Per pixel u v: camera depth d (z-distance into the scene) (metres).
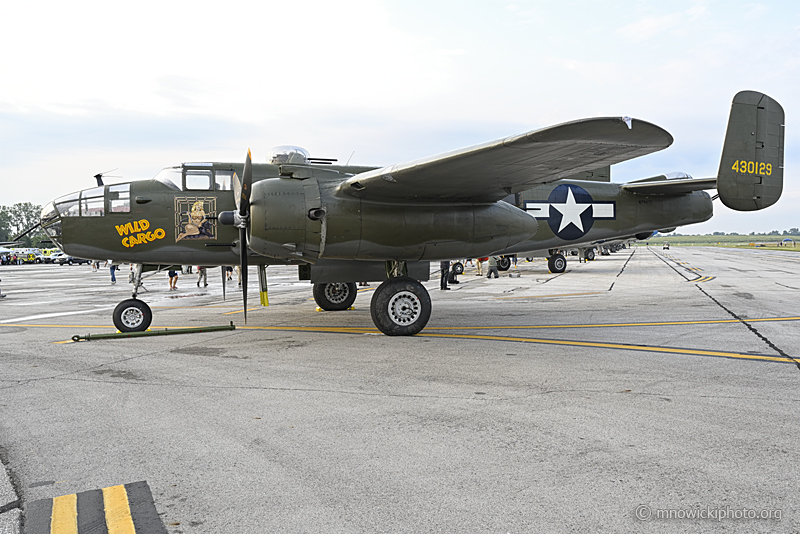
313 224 8.08
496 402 4.82
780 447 3.70
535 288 18.06
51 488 3.18
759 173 10.58
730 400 4.81
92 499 3.04
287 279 25.45
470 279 22.98
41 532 2.69
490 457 3.57
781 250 86.56
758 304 12.63
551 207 11.45
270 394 5.16
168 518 2.82
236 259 9.73
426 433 4.04
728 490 3.06
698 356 6.77
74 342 8.30
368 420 4.36
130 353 7.31
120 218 9.10
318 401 4.91
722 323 9.59
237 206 9.23
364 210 8.37
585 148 6.40
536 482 3.19
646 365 6.27
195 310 13.13
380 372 6.04
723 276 23.42
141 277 9.63
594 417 4.37
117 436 4.04
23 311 13.08
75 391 5.31
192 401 4.94
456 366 6.31
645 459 3.51
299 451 3.71
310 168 8.62
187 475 3.35
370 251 8.55
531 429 4.11
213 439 3.96
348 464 3.49
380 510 2.88
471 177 7.61
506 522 2.74
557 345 7.62
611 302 13.48
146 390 5.33
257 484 3.21
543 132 5.78
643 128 5.71
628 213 12.11
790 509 2.85
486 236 9.20
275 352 7.30
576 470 3.35
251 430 4.15
